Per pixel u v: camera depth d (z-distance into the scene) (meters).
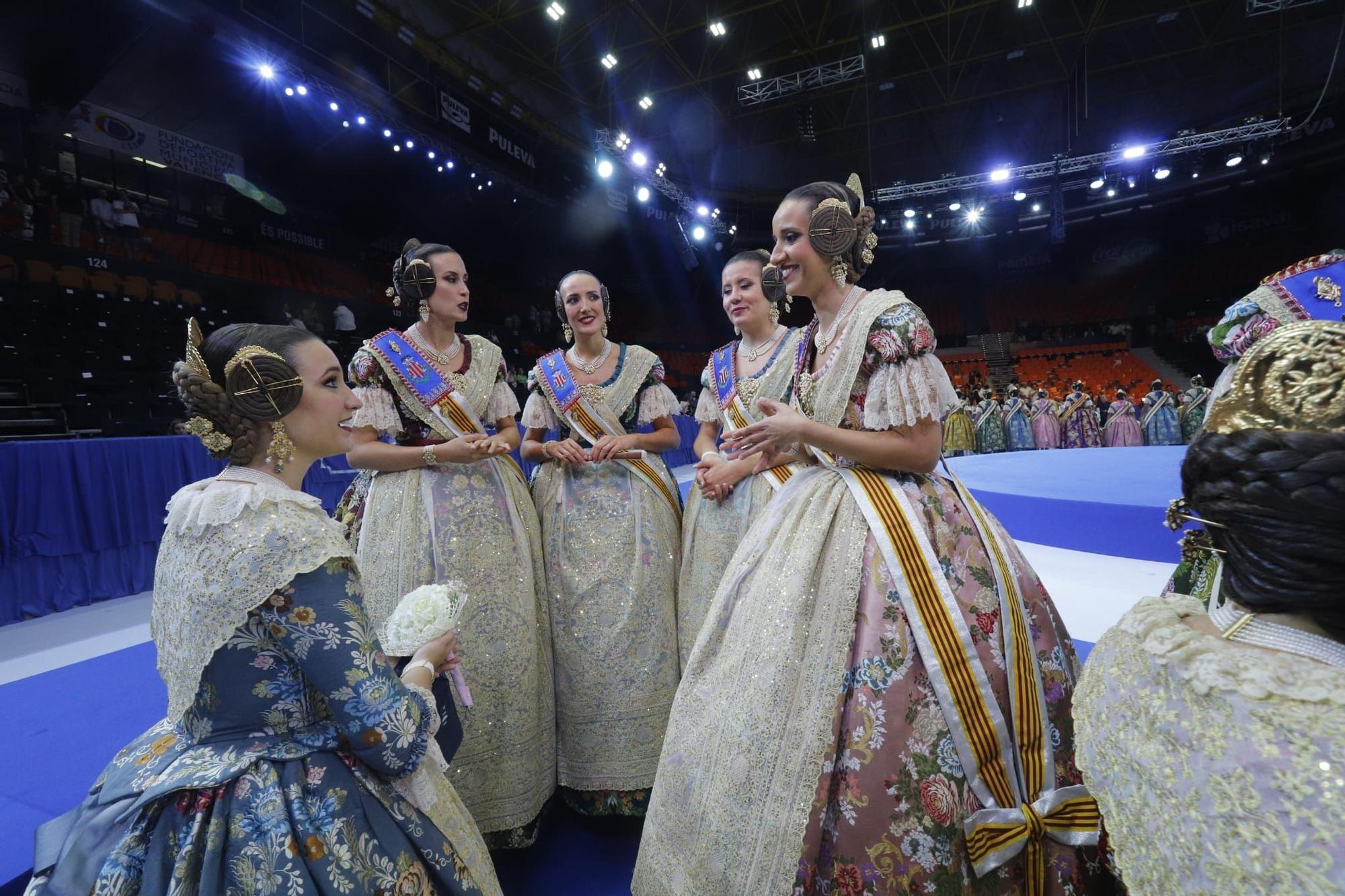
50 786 2.04
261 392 1.06
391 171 15.64
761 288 2.21
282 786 1.01
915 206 21.28
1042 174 18.70
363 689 1.00
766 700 1.19
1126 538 4.62
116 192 12.27
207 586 0.98
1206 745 0.54
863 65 14.60
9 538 4.07
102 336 9.92
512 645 1.89
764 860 1.12
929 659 1.16
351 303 15.51
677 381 22.25
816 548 1.29
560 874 1.85
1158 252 24.45
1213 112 17.77
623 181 18.25
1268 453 0.53
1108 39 15.18
